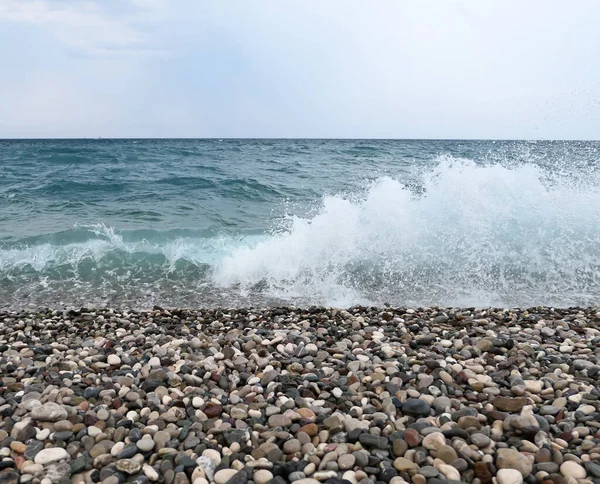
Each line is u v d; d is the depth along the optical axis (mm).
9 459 2145
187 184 13820
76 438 2359
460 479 2062
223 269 6512
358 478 2039
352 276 6188
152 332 4285
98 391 2859
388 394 2812
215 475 2066
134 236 7809
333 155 26500
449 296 5695
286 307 5090
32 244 7242
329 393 2840
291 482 2027
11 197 11805
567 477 2027
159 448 2285
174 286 6113
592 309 5035
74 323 4613
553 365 3270
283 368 3318
